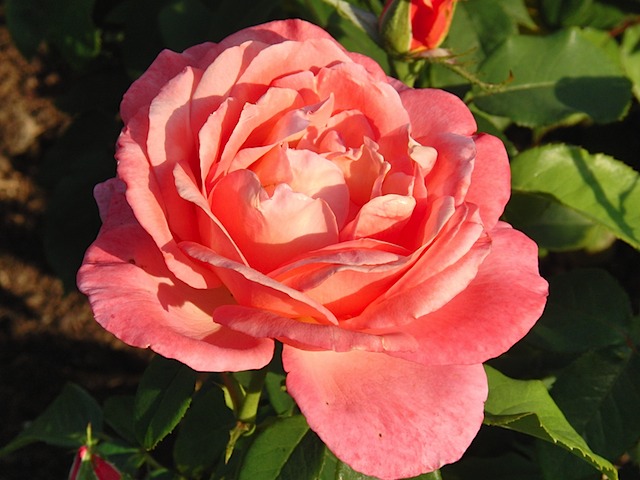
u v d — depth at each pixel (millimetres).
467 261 172
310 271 165
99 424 316
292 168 175
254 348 173
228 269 167
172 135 178
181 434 286
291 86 185
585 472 253
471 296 187
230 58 182
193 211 180
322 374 180
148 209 174
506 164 203
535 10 383
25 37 393
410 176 177
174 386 225
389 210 171
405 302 168
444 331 178
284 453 218
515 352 331
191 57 204
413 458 171
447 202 170
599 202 280
